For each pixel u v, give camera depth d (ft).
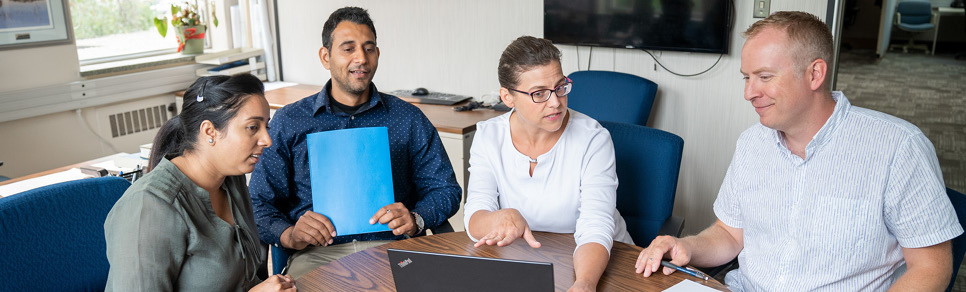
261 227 6.29
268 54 13.74
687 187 10.84
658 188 6.45
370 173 5.77
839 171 4.57
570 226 5.96
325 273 4.96
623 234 6.08
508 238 5.15
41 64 10.86
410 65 12.68
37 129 11.02
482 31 11.68
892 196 4.41
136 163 7.88
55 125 11.26
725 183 5.47
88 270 5.17
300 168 6.71
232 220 4.99
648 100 9.97
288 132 6.60
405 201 7.13
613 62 10.88
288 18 13.56
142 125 12.64
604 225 5.30
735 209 5.39
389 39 12.78
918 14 32.42
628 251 5.29
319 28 13.21
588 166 5.76
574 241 5.46
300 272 6.10
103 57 12.47
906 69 26.91
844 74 25.59
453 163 10.10
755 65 4.34
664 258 5.13
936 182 4.31
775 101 4.37
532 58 5.24
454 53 12.08
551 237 5.56
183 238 4.34
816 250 4.74
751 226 5.16
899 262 4.70
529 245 5.38
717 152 10.36
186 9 13.16
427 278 4.13
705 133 10.39
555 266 4.96
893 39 34.99
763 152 5.00
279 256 6.57
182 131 4.59
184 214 4.35
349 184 5.74
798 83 4.31
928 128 17.44
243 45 13.92
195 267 4.48
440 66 12.32
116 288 4.12
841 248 4.64
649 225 6.51
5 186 7.22
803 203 4.74
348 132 5.74
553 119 5.44
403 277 4.18
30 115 10.69
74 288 5.09
